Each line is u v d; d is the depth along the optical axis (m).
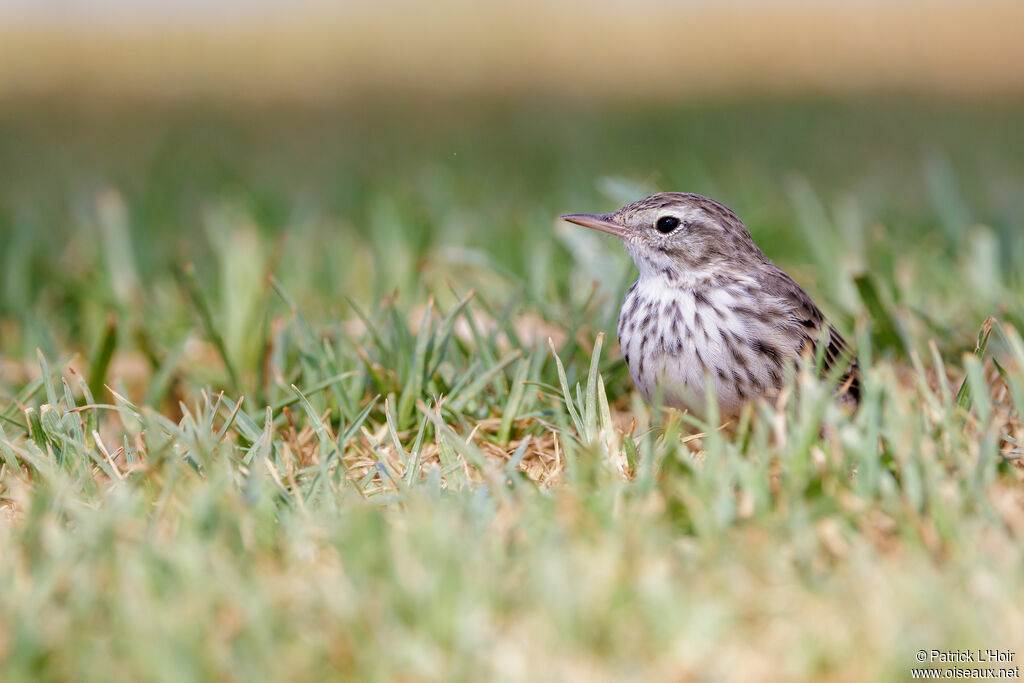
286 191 20.67
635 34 45.97
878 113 30.00
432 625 6.26
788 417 8.45
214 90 37.19
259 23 47.66
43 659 6.19
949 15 45.59
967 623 6.19
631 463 8.73
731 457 7.83
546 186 20.72
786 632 6.32
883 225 16.20
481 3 50.28
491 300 13.38
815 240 14.31
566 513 7.39
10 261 14.09
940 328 11.45
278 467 8.71
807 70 38.28
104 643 6.28
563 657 6.16
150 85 38.09
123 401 9.43
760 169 21.92
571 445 8.56
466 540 7.03
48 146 27.58
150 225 17.61
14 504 8.36
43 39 44.22
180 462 8.26
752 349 9.75
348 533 7.00
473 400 10.12
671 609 6.29
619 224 10.49
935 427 8.69
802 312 10.10
